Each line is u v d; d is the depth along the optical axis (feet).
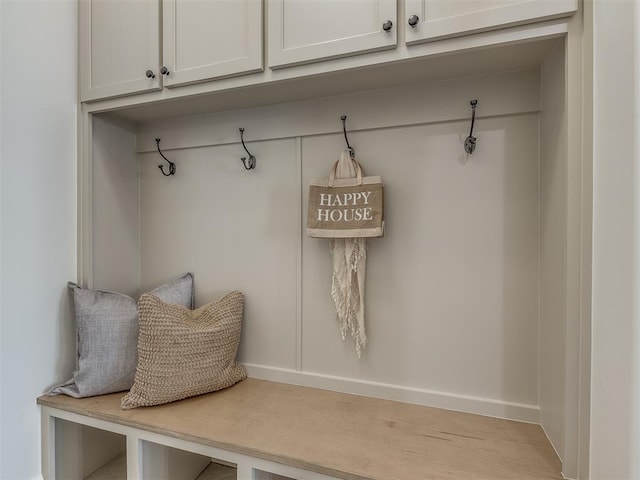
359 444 3.20
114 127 4.99
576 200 2.75
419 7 3.08
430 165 3.96
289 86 3.94
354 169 4.09
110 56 4.35
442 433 3.40
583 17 2.71
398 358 4.10
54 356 4.34
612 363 2.44
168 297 4.60
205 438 3.32
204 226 5.03
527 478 2.77
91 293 4.42
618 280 2.40
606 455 2.50
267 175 4.68
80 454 4.47
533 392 3.62
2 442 3.81
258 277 4.74
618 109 2.41
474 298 3.82
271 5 3.57
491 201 3.76
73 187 4.57
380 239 4.15
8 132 3.84
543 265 3.49
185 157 5.13
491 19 2.88
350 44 3.29
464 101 3.80
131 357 4.24
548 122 3.33
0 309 3.79
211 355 4.25
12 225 3.89
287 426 3.51
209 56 3.84
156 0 4.09
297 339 4.53
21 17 3.94
